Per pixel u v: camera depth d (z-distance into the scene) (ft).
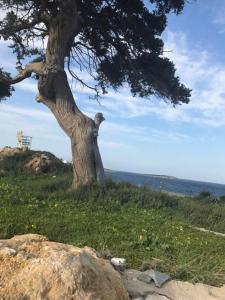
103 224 42.88
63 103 68.13
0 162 88.22
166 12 78.13
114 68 84.02
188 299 29.25
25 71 70.74
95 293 22.81
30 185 67.77
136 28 78.64
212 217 58.65
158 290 29.43
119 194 59.77
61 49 68.80
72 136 66.44
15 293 21.93
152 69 81.10
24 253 24.08
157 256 34.91
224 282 32.60
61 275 22.58
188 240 41.22
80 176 64.80
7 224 36.68
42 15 71.67
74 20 68.64
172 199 63.77
